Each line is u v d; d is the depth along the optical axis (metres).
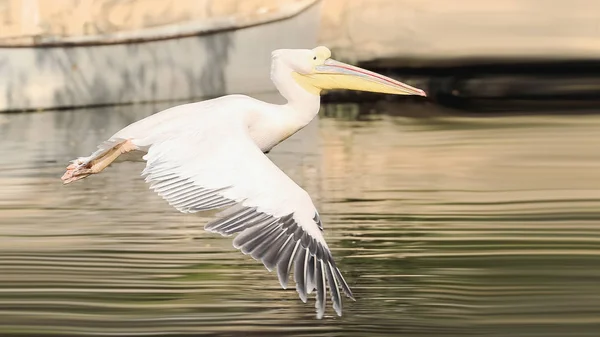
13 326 10.52
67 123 23.50
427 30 30.45
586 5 32.34
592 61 30.36
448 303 11.09
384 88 9.91
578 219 14.58
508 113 25.08
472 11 30.77
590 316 10.82
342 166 18.34
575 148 19.97
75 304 11.10
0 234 13.74
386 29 30.42
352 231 13.81
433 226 14.12
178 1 26.77
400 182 16.94
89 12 25.62
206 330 10.33
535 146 20.22
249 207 7.93
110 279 11.84
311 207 7.99
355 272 12.05
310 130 22.88
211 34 27.14
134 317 10.72
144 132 8.67
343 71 9.88
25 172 17.73
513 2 30.55
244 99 9.29
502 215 14.73
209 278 11.84
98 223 14.30
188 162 8.25
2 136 21.52
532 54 30.36
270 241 7.79
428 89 29.11
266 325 10.41
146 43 26.30
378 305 10.98
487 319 10.68
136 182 17.09
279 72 9.87
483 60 29.91
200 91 27.22
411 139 21.23
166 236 13.68
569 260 12.65
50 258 12.69
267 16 27.81
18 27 24.81
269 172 8.10
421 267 12.25
